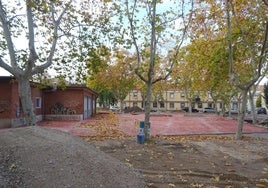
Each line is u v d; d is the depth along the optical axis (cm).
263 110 6744
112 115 3856
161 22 1537
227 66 2016
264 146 1497
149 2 1472
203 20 1731
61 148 808
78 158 779
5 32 1452
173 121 3488
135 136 1781
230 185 815
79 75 1731
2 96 2302
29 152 759
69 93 3197
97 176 720
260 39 1864
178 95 9131
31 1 1384
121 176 772
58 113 3194
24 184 645
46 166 710
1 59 1394
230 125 2945
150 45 1536
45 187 639
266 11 1702
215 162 1106
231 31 1747
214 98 4894
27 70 1464
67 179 675
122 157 1110
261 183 849
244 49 1919
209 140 1658
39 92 2977
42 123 2748
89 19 1596
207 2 1683
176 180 836
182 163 1059
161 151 1262
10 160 725
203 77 2828
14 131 900
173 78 5059
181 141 1559
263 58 1816
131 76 5325
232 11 1644
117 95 6009
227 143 1537
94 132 2022
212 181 847
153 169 952
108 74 5216
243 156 1238
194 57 2186
